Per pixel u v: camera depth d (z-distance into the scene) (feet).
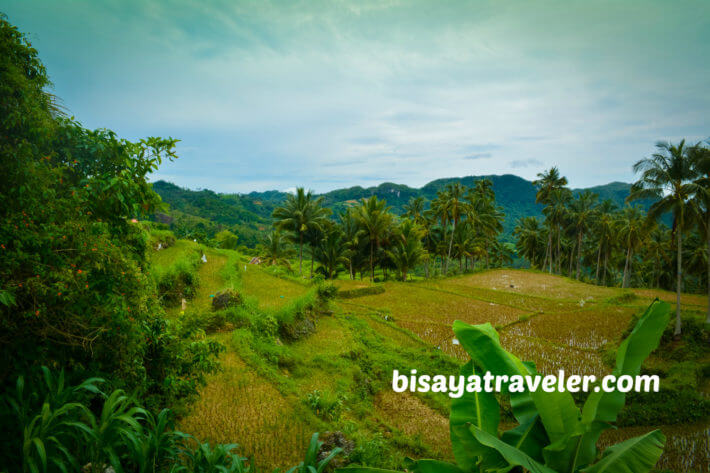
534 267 224.33
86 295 14.58
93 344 15.55
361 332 68.39
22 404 11.93
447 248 179.11
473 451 10.57
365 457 29.73
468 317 86.28
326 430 31.04
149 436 12.71
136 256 20.10
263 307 61.93
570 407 10.37
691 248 148.15
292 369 45.98
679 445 42.14
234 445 13.83
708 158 62.39
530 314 87.92
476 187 197.77
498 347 11.85
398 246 145.48
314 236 131.75
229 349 43.37
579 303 101.45
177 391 22.41
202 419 29.66
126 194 16.98
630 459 9.49
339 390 43.98
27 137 14.88
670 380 55.47
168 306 52.85
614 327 78.64
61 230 14.01
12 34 14.30
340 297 99.35
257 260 142.51
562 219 171.42
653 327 10.51
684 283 167.73
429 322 80.84
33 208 13.91
